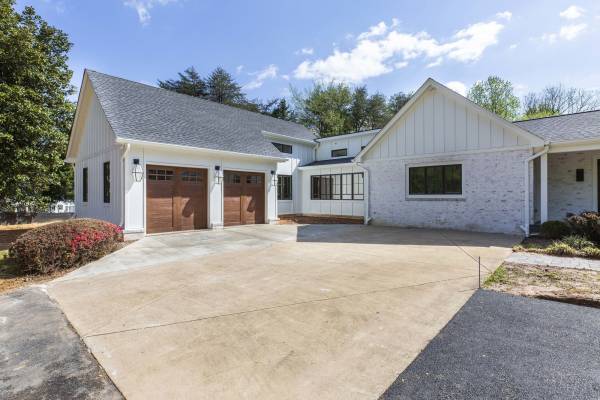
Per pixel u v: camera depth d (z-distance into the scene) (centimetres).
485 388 232
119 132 970
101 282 525
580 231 792
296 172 1877
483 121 1038
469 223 1071
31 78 1191
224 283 510
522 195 968
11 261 676
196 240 951
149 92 1343
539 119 1230
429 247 799
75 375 256
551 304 393
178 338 318
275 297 437
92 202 1238
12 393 233
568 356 275
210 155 1205
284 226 1319
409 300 413
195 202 1176
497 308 382
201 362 272
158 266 633
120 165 993
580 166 1123
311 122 3431
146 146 1009
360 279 518
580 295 404
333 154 1991
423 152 1173
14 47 1123
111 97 1144
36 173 1248
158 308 402
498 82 2986
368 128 3575
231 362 271
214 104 1639
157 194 1068
